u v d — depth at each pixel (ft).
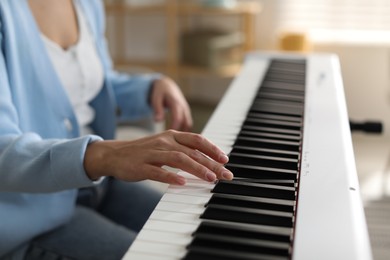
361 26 11.12
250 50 10.70
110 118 4.44
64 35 4.08
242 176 2.55
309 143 2.94
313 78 4.79
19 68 3.42
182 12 10.43
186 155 2.41
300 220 2.04
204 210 2.20
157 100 4.82
